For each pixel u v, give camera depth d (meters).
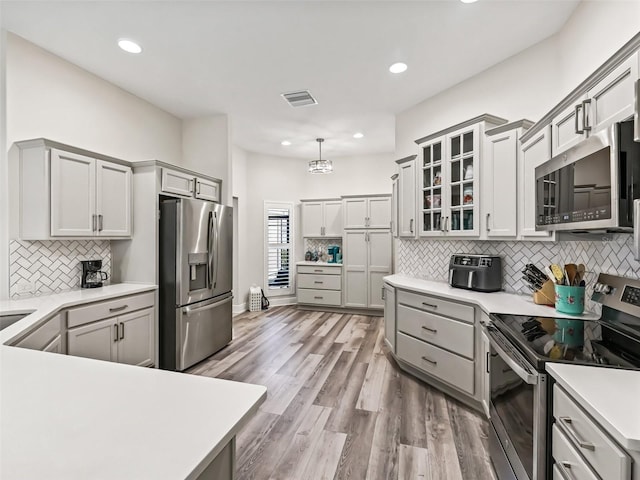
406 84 3.27
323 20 2.32
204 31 2.43
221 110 3.92
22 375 1.01
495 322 1.79
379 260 5.39
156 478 0.56
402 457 1.91
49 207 2.42
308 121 4.33
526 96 2.67
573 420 1.02
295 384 2.87
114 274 3.22
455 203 2.88
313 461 1.88
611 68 1.38
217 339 3.58
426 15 2.27
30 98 2.54
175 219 3.09
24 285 2.48
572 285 1.93
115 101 3.26
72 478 0.56
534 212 2.11
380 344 3.96
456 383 2.49
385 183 6.02
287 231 6.29
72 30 2.40
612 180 1.20
